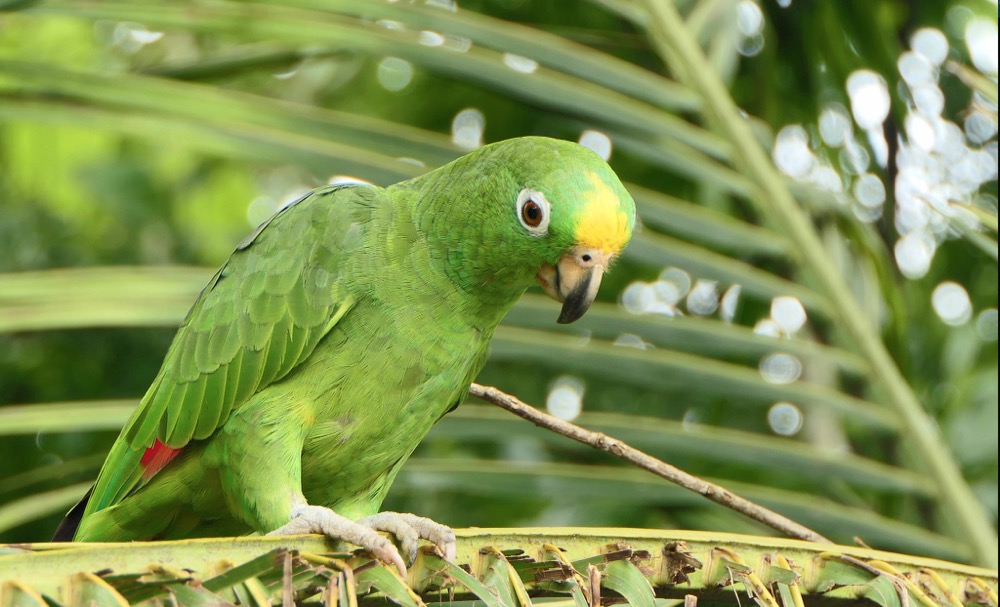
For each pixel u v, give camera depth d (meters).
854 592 5.24
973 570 5.59
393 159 8.23
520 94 8.51
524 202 6.84
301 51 9.16
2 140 15.18
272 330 6.89
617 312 8.07
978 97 10.11
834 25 9.74
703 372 7.87
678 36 9.20
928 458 8.07
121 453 7.27
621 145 8.65
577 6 10.17
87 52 15.63
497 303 7.25
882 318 9.26
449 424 7.91
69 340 13.48
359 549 5.13
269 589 4.04
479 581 4.58
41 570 3.61
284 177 18.17
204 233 15.91
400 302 6.92
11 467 12.84
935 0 10.05
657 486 7.92
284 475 6.59
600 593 4.76
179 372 7.08
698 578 5.03
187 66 8.91
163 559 3.95
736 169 8.85
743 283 8.30
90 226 15.38
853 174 10.31
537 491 7.87
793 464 7.85
